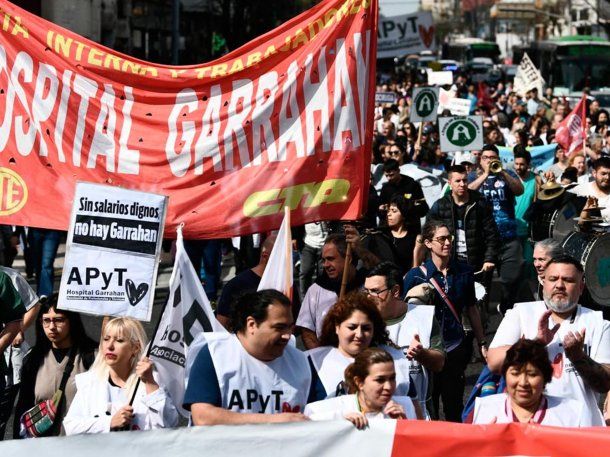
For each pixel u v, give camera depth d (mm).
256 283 7973
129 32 45156
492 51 79688
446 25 136625
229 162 7801
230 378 5469
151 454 5113
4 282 7332
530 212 12727
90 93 7738
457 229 11367
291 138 7805
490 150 12648
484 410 6000
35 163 7727
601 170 12414
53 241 13359
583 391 6441
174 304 6164
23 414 6793
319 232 13125
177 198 7762
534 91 36562
